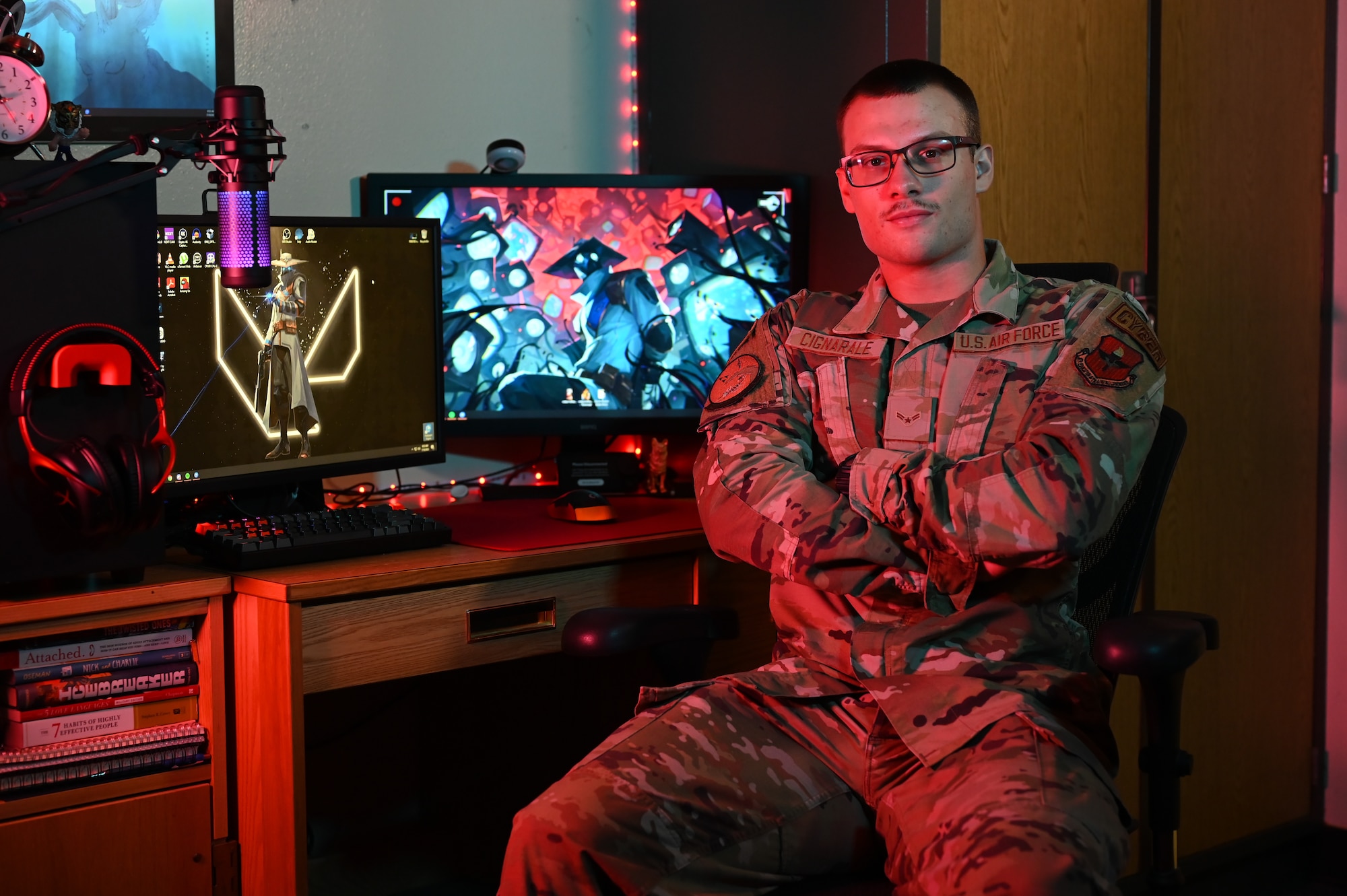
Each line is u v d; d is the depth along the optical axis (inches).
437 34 89.0
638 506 82.7
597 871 48.1
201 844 61.4
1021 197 80.9
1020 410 55.9
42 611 55.1
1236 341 95.0
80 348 55.1
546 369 84.5
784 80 85.7
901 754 51.4
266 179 57.8
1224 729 97.5
